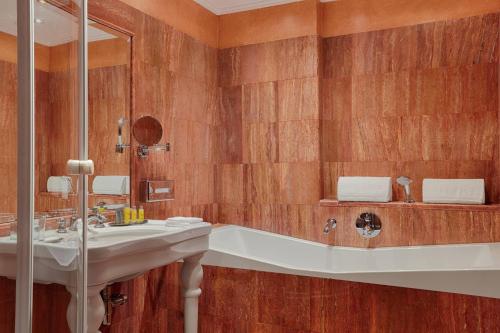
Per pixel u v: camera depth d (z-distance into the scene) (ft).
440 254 9.27
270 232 11.23
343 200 10.37
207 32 11.61
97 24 8.21
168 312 9.14
